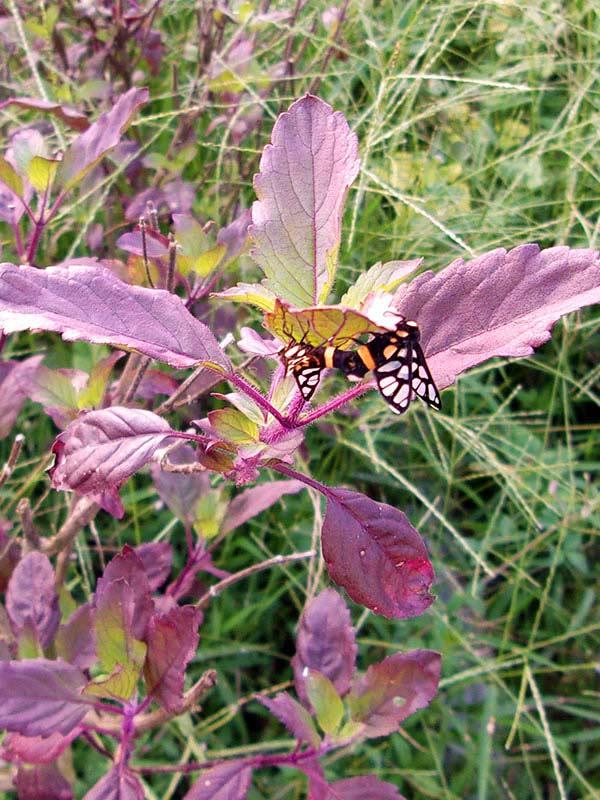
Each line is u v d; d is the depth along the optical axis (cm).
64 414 18
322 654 20
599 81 34
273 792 27
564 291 14
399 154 32
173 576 31
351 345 11
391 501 34
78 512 20
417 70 35
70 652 19
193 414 25
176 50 34
